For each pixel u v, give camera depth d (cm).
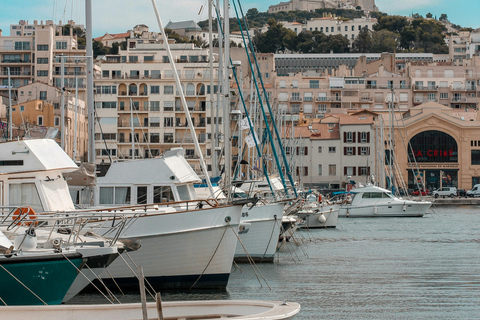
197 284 2570
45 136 2752
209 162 10350
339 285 2938
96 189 2844
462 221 7350
